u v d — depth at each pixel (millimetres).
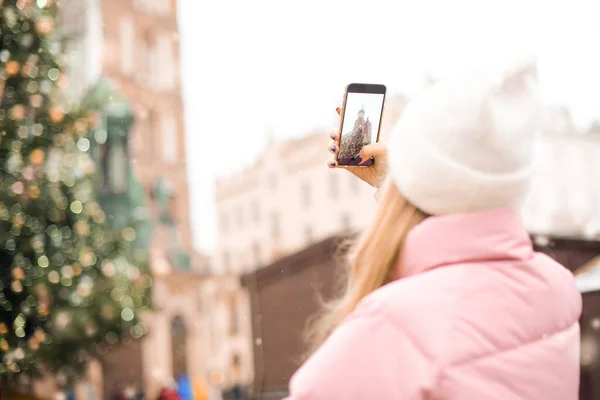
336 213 34438
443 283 935
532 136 991
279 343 6523
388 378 889
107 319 9727
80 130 8203
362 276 1037
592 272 3113
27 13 6719
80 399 14414
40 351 7828
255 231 39156
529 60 1000
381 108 1340
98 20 30891
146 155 33219
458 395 869
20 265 7262
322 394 896
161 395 11680
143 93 33781
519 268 967
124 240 10531
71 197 8461
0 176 7191
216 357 31328
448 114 975
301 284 6293
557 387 943
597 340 2928
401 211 1032
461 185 956
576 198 33969
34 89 7211
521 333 926
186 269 32000
